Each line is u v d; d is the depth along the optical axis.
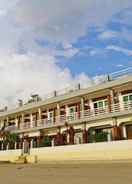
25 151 38.84
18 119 51.97
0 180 15.05
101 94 37.94
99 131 37.06
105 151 29.02
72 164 25.91
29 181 13.73
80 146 31.59
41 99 47.25
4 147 46.72
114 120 34.12
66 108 43.09
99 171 16.94
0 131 47.88
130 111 32.19
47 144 39.72
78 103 41.06
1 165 31.03
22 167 25.62
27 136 46.34
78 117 38.72
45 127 42.75
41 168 22.80
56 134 42.25
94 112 36.88
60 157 33.56
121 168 18.28
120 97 35.84
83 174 15.67
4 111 53.06
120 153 27.69
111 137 34.56
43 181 13.38
